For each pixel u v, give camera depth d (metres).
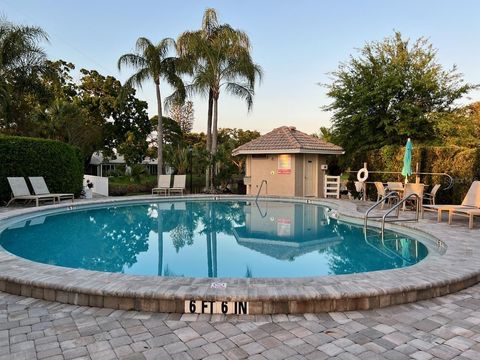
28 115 23.48
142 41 19.81
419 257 6.82
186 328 3.30
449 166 12.38
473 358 2.77
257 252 7.27
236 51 18.94
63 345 2.96
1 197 13.00
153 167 46.31
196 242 8.27
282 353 2.85
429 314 3.63
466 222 8.99
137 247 7.76
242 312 3.62
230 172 20.52
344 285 3.92
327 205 14.20
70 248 7.66
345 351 2.88
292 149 17.27
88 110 30.77
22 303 3.90
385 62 18.62
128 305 3.72
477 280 4.62
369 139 18.47
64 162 14.85
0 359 2.73
